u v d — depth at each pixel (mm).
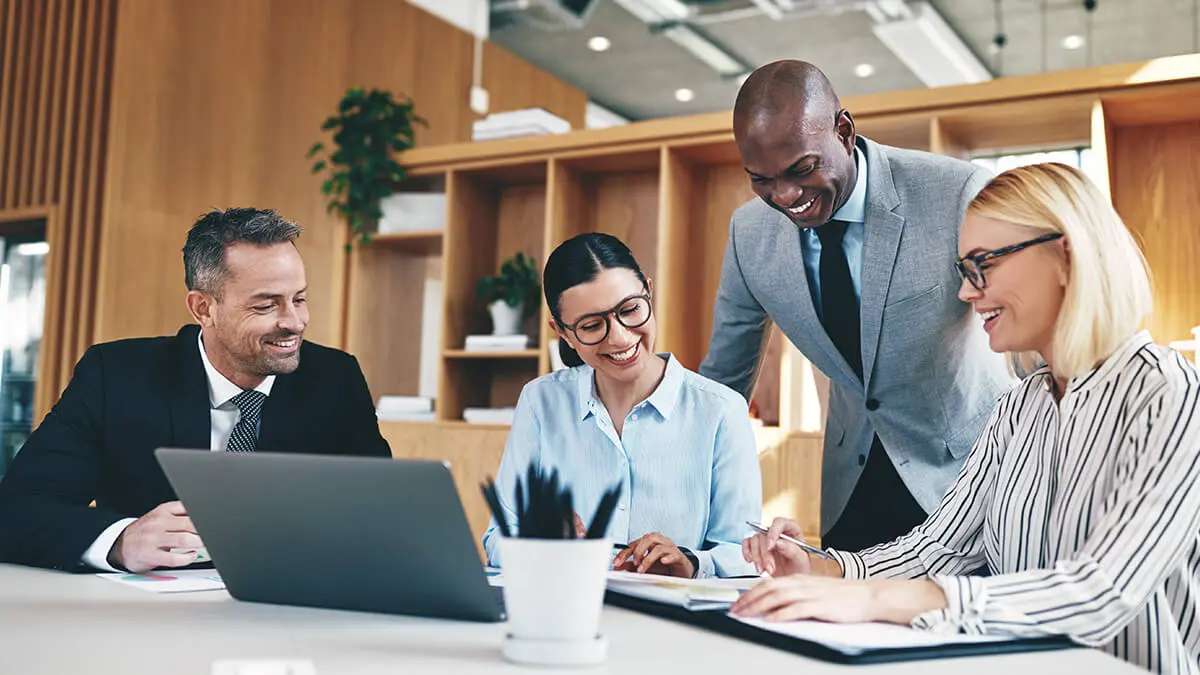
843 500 2516
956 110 3490
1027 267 1302
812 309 2361
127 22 5051
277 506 1161
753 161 2041
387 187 4617
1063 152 5004
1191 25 7430
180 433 1948
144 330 5090
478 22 7305
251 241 1914
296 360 1984
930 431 2332
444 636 1065
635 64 8609
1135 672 968
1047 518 1356
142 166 5098
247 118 5609
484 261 4668
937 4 7238
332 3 6117
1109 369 1290
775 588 1141
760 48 8086
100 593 1354
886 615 1127
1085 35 7680
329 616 1185
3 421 5191
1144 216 3604
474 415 4289
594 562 938
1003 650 1040
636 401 2018
